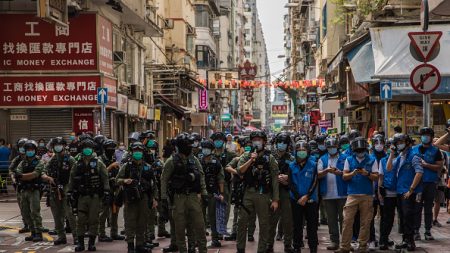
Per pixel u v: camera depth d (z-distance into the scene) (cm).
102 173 1255
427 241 1260
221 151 1441
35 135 2561
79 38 2527
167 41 4869
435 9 1819
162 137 4312
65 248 1302
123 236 1430
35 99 2514
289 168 1147
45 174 1351
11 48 2512
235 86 5050
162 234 1470
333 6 4366
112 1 2655
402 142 1180
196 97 5734
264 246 1118
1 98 2511
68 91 2519
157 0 4306
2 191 2395
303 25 7356
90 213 1252
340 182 1225
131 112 3142
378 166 1236
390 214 1214
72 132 2412
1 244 1357
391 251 1205
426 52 1277
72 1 2244
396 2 2495
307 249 1265
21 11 2511
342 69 3181
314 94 5097
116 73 2939
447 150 1282
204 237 1091
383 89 1736
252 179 1111
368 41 2241
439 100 2347
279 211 1204
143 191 1179
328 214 1240
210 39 6400
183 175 1076
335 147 1210
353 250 1202
